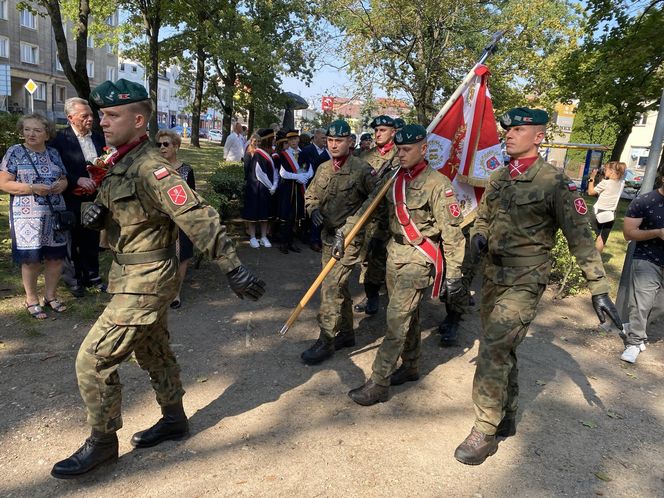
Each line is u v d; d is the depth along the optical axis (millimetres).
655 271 4289
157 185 2273
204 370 3801
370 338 4598
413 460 2869
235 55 15281
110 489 2516
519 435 3223
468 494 2625
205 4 12500
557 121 25891
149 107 2443
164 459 2756
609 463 2986
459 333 4859
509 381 3084
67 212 4355
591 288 2695
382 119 5105
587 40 13578
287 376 3789
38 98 43062
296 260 7082
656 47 11562
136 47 20641
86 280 5133
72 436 2920
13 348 3898
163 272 2449
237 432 3039
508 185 2908
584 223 2734
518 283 2850
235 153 12750
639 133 37000
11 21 39406
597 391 3891
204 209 2307
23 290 5020
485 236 3061
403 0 11117
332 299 3938
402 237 3352
